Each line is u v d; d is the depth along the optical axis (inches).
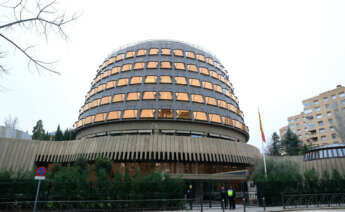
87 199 762.8
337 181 1015.6
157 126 1646.2
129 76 1883.6
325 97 3619.6
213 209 807.1
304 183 999.6
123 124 1681.8
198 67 2028.8
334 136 3415.4
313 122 3722.9
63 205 741.3
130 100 1739.7
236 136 1920.5
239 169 1630.2
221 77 2130.9
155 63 1934.1
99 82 2066.9
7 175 785.6
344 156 1314.0
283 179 962.7
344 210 759.1
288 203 914.7
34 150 1512.1
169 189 822.5
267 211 735.7
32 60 281.1
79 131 1957.4
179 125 1674.5
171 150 1464.1
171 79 1843.0
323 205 906.7
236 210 772.6
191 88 1843.0
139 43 2249.0
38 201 687.1
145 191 807.1
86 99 2123.5
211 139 1574.8
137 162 1460.4
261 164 1412.4
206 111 1764.3
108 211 756.6
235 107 2044.8
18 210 724.7
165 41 2230.6
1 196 729.6
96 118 1750.7
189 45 2284.7
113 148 1461.6
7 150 1445.6
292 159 1728.6
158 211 756.6
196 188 1469.0
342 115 2682.1
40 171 592.4
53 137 2802.7
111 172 1240.2
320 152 1422.2
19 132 2822.3
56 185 764.6
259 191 928.9
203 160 1477.6
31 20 273.0
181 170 1461.6
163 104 1702.8
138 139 1483.8
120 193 788.0
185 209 805.2
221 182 1510.8
